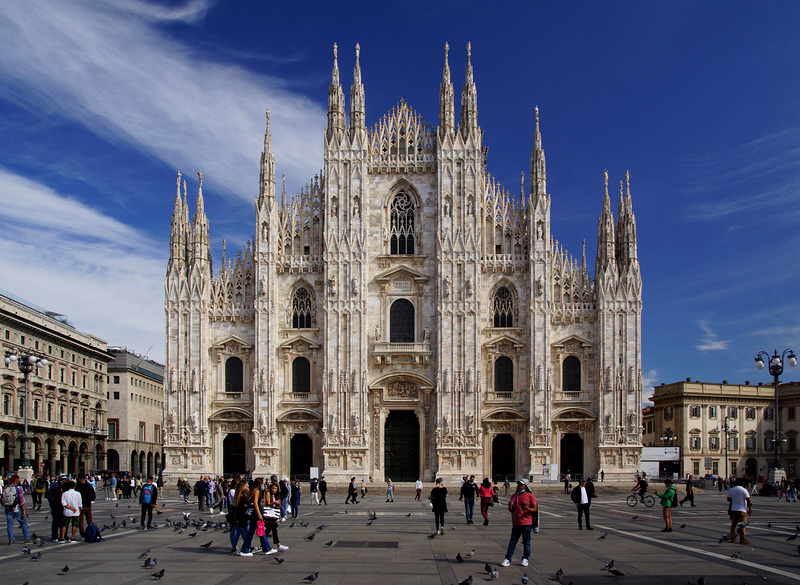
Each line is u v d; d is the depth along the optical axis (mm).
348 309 91438
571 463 91375
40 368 116688
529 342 90812
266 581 27031
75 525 37875
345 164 94000
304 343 92562
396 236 94812
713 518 52594
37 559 31844
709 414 137875
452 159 93375
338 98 95188
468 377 89938
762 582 27156
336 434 89750
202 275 93188
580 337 91500
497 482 90625
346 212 93250
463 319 90688
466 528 45344
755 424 140625
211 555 33062
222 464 92062
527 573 29094
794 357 63938
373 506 65875
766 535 41594
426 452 90688
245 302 94188
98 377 139375
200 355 92062
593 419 90125
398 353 90812
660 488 88312
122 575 28062
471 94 94625
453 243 91688
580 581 27469
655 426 145000
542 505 66812
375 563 31141
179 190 94812
